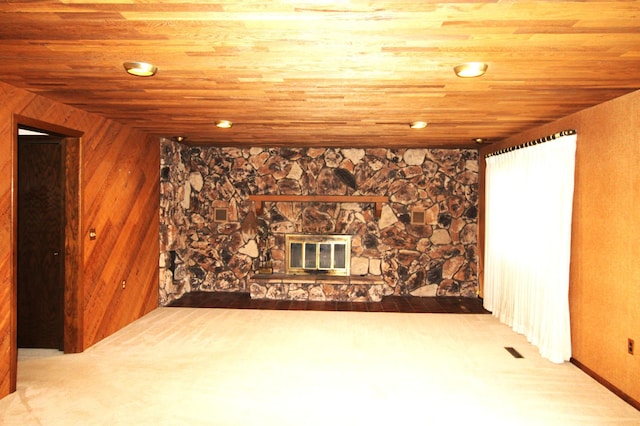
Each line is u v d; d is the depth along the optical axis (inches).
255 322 203.3
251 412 116.8
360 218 264.2
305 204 266.2
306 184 264.7
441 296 262.2
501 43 89.2
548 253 161.2
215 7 72.9
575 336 152.9
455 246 262.5
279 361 153.9
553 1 69.4
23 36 86.4
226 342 174.2
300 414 116.0
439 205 262.5
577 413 118.0
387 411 118.0
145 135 212.4
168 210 237.1
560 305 153.6
